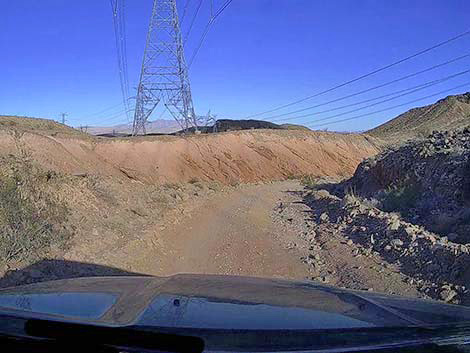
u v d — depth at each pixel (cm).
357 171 3978
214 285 379
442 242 1262
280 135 7562
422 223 1911
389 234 1506
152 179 4872
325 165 7450
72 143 4625
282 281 427
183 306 298
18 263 1071
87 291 352
